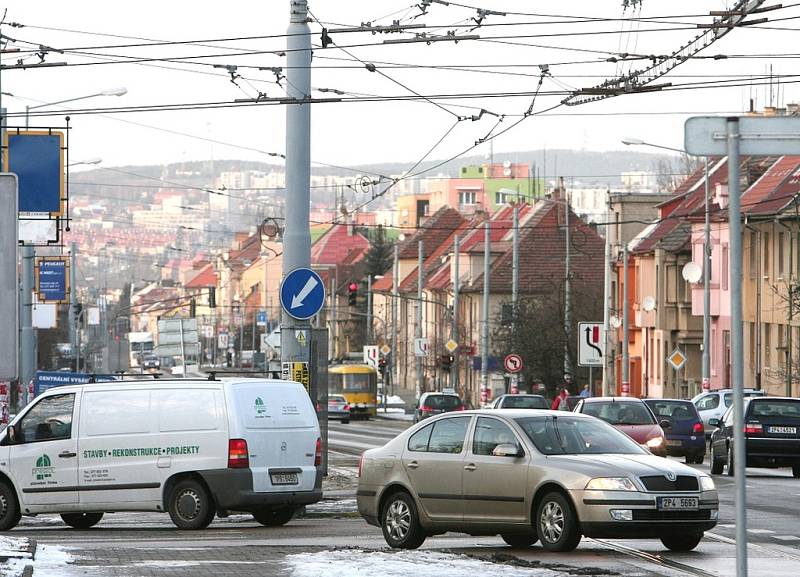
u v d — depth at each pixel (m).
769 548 44.44
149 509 53.59
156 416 53.81
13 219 31.58
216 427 52.91
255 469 52.75
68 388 55.28
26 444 55.09
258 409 53.41
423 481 45.00
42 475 54.69
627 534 40.94
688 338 189.88
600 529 40.75
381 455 46.69
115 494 53.91
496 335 186.00
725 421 86.69
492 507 43.41
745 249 168.12
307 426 54.47
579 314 183.88
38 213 89.19
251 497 52.44
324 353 70.12
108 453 54.16
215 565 38.88
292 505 53.72
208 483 52.75
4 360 31.34
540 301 188.38
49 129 89.00
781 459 82.62
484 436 44.25
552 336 179.00
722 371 177.50
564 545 41.53
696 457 100.81
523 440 43.28
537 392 168.62
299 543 47.22
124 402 54.41
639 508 40.72
